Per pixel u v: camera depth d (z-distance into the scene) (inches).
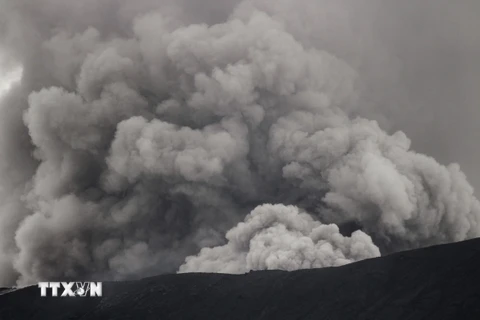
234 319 4596.5
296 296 4608.8
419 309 4109.3
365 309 4288.9
